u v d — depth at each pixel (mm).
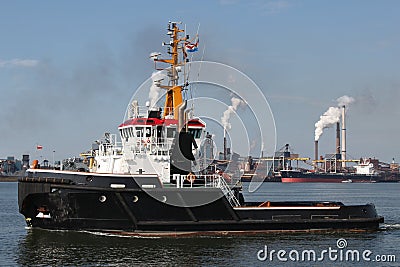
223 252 33438
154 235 37125
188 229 37500
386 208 77562
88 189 36000
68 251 33438
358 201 95500
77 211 36562
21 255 33000
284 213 39500
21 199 37906
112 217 36594
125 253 32875
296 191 150625
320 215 40344
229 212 38250
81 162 41969
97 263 30688
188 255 32594
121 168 38500
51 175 37250
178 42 41844
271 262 31484
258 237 38188
